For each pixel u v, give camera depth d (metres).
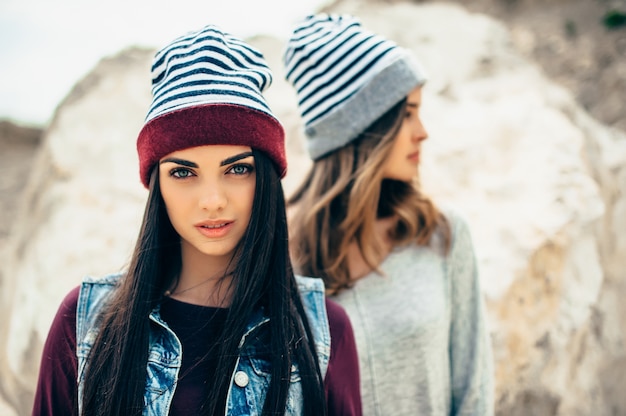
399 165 1.54
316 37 1.60
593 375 2.28
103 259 2.38
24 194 3.39
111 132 3.08
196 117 0.94
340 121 1.54
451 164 2.60
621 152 2.99
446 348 1.55
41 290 2.34
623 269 2.60
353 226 1.53
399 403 1.49
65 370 1.06
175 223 1.02
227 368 1.01
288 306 1.07
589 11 4.07
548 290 2.17
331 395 1.12
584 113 3.24
